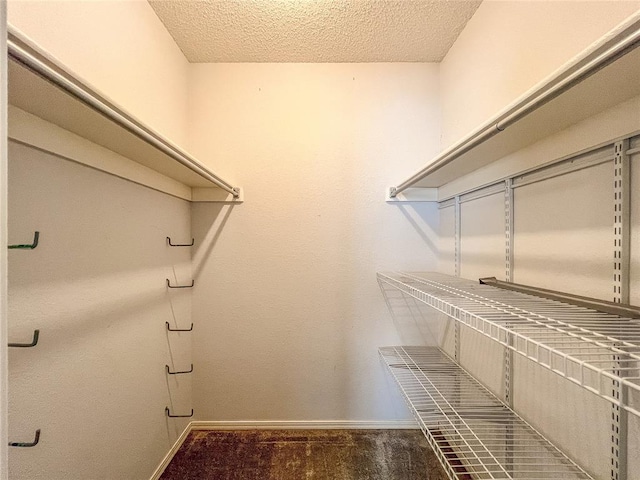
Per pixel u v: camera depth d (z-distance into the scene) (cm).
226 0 129
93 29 98
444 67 170
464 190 147
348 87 175
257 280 175
